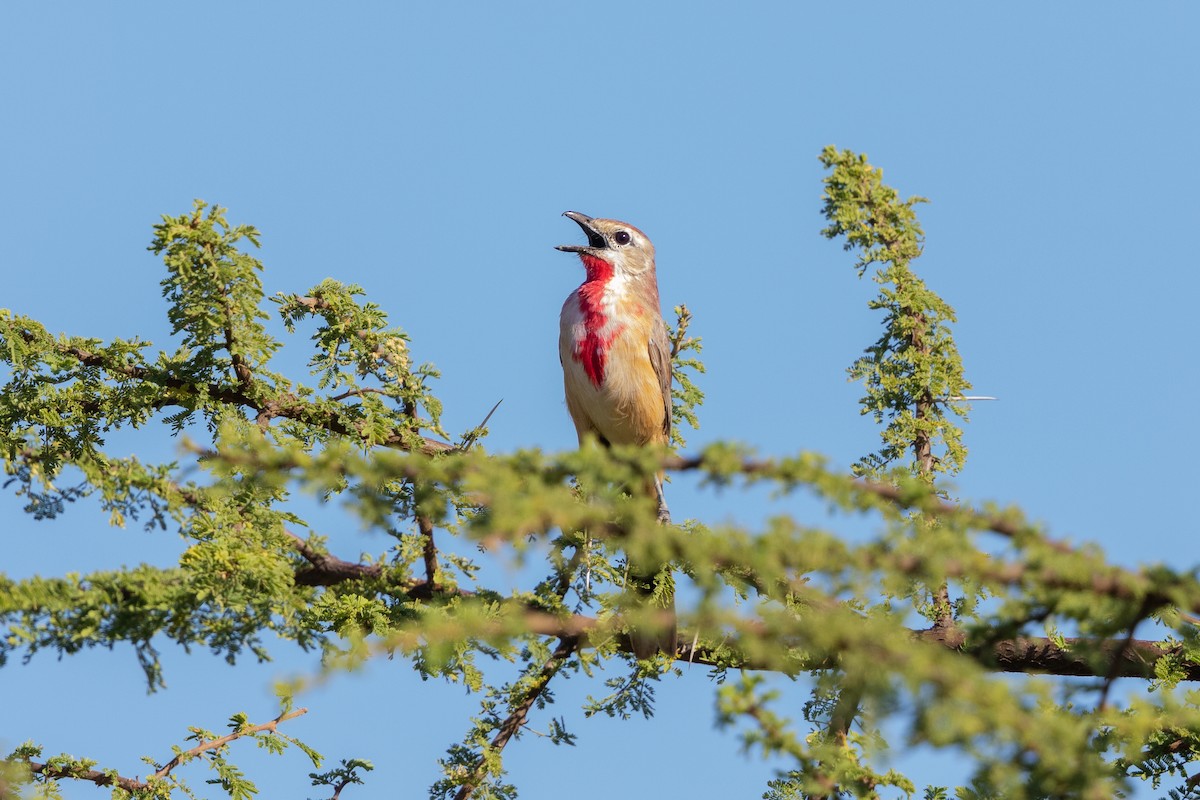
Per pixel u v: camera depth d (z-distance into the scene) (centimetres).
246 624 909
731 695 616
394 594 1119
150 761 1054
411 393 1227
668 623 621
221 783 1048
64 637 834
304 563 1120
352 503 710
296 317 1230
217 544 941
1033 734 539
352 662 624
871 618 624
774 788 905
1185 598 619
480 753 1087
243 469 753
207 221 1091
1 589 807
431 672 1020
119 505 970
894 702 549
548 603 1073
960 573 625
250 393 1180
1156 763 995
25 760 1029
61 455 1160
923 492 660
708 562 610
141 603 858
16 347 1159
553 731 1102
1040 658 1174
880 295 1340
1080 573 627
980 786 707
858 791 720
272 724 1073
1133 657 1098
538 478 672
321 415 1204
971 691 540
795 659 845
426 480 721
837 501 652
